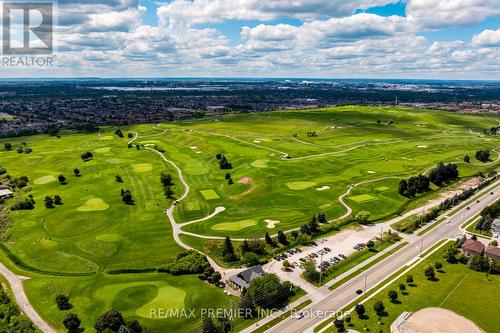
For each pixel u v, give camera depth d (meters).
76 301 93.88
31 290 98.88
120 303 92.31
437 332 82.94
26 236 128.75
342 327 83.44
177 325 84.25
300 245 122.06
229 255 111.94
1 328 83.19
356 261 112.62
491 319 87.81
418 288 99.12
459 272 107.06
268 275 95.62
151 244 123.00
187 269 106.44
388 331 83.12
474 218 145.50
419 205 159.75
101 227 134.88
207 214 145.88
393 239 126.81
